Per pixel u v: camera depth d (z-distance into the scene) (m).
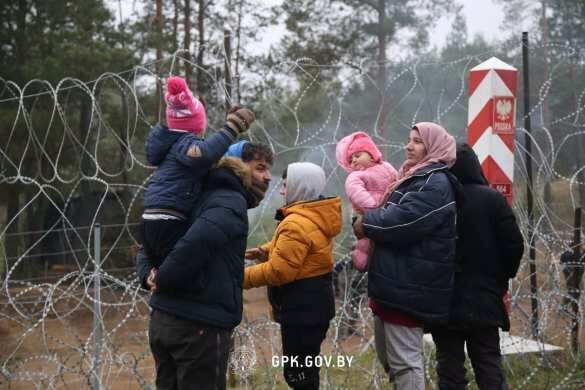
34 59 11.53
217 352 2.96
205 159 2.91
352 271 4.93
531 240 4.79
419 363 3.51
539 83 9.52
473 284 3.53
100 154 11.12
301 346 3.58
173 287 2.88
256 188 3.25
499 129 4.71
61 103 11.04
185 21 15.69
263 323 4.49
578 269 4.96
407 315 3.48
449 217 3.40
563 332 5.08
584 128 6.00
